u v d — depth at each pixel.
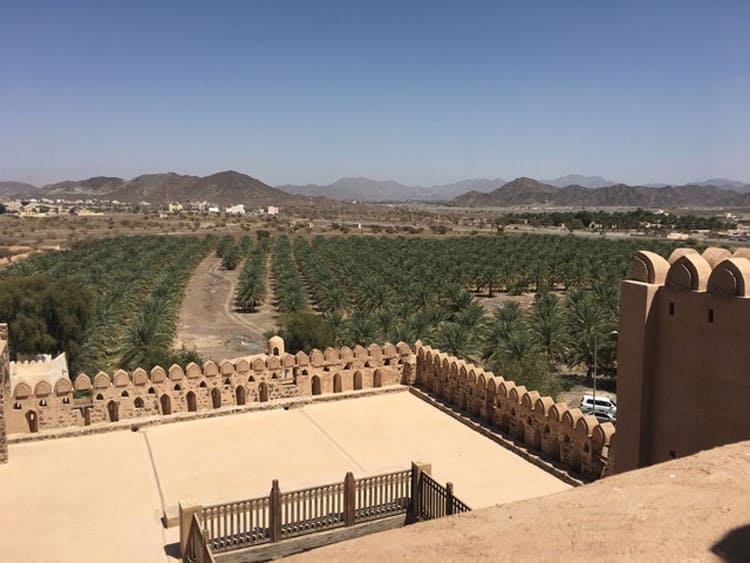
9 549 9.73
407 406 17.02
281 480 12.25
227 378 16.41
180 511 9.48
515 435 14.30
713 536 5.52
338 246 104.56
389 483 10.91
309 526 10.24
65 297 41.50
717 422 8.25
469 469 12.86
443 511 10.23
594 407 31.39
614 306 44.94
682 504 6.13
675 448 8.85
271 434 14.81
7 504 11.23
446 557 5.73
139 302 57.28
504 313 42.47
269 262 98.56
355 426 15.42
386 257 86.19
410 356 18.52
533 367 31.83
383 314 45.12
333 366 17.69
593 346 37.31
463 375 16.33
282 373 17.02
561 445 12.74
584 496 6.68
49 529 10.37
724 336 8.16
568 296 51.94
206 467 12.88
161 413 15.77
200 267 97.75
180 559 9.56
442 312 47.03
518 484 12.12
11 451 13.62
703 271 8.63
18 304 40.12
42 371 25.53
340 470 12.77
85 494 11.63
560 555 5.48
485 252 91.81
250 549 9.77
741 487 6.36
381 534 6.69
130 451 13.72
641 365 9.20
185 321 59.84
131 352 38.81
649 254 9.37
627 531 5.73
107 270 70.62
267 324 58.88
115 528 10.42
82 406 14.88
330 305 56.72
